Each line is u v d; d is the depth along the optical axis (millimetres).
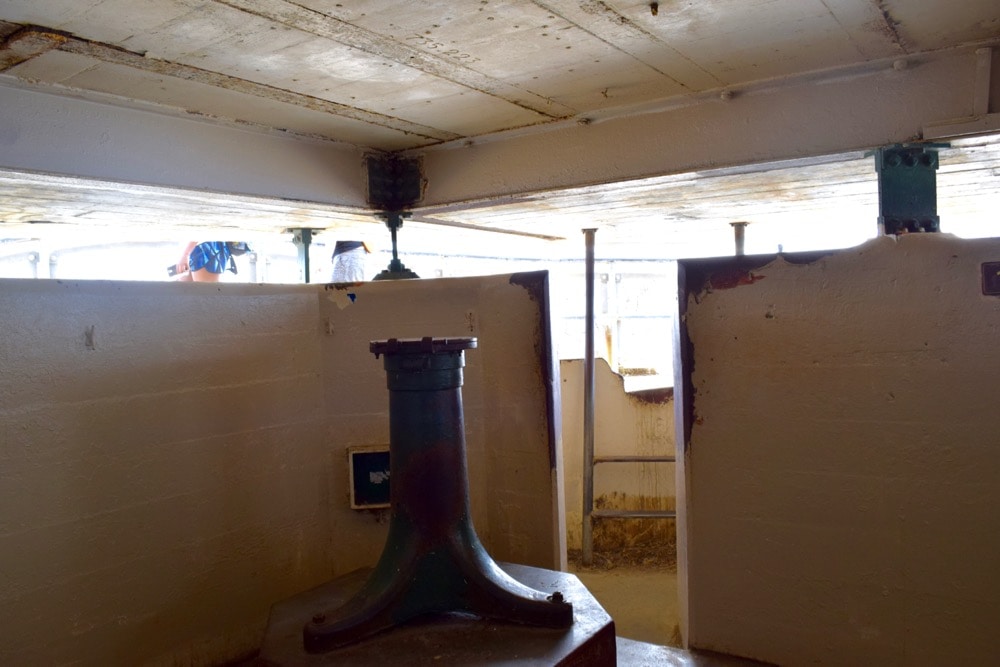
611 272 7402
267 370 2848
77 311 2285
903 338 2229
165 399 2521
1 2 1627
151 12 1696
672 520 4609
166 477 2523
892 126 2283
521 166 3047
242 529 2758
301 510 2965
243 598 2762
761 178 2854
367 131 2955
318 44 1933
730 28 1928
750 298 2434
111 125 2395
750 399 2453
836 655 2371
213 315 2670
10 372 2129
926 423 2211
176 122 2582
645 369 7023
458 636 1986
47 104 2236
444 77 2256
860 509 2314
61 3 1642
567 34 1926
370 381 3074
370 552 3102
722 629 2553
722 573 2537
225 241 5141
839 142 2369
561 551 2980
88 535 2314
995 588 2145
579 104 2648
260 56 2018
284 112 2619
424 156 3346
